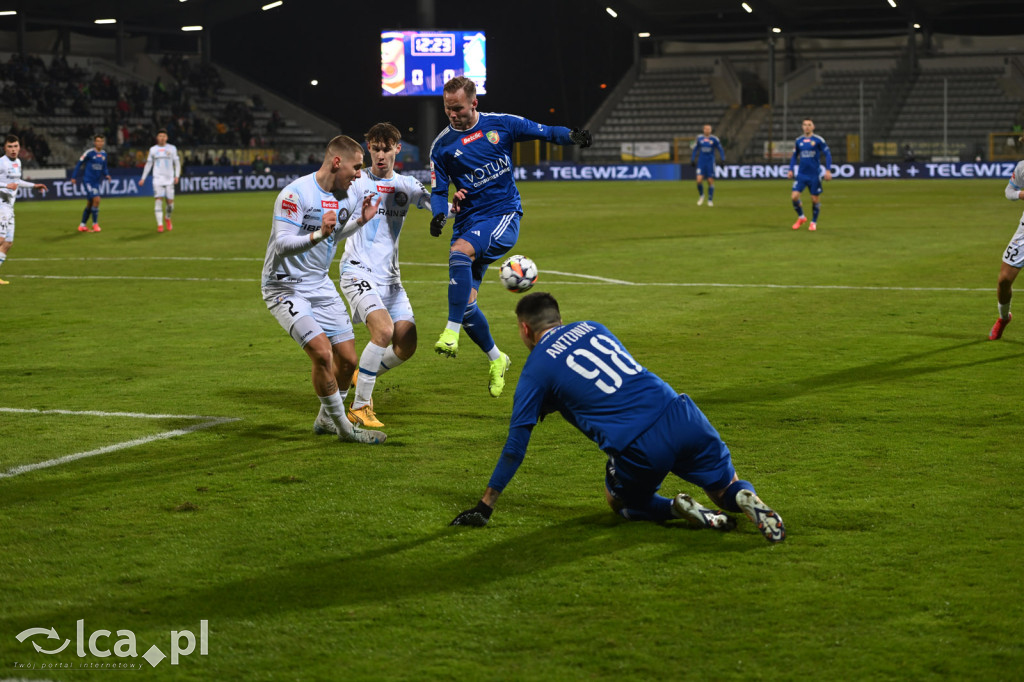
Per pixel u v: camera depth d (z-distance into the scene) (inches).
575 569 213.6
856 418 330.0
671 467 231.1
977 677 167.6
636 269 735.1
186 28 2662.4
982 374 392.2
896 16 2470.5
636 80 2778.1
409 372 416.5
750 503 224.2
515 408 233.8
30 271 783.1
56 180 1892.2
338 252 890.7
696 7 2458.2
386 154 339.0
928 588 200.1
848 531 231.6
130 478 279.7
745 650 177.3
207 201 1844.2
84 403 366.0
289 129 2694.4
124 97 2455.7
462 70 2470.5
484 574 211.8
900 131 2428.6
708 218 1222.9
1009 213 1200.2
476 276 367.6
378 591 204.1
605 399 229.9
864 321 514.3
